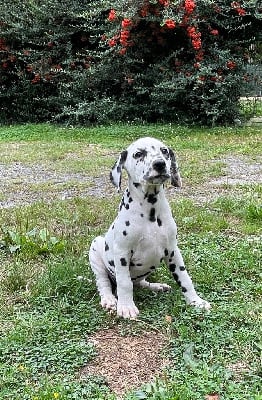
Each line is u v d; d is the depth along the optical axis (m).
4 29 5.46
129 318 1.53
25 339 1.42
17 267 1.89
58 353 1.37
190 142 4.13
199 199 2.73
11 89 5.64
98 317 1.54
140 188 1.52
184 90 4.82
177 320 1.50
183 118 5.03
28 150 4.08
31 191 2.98
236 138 4.30
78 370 1.32
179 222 2.31
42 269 1.89
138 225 1.53
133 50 5.12
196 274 1.78
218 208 2.52
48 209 2.56
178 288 1.71
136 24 4.86
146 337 1.46
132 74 5.04
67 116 5.35
